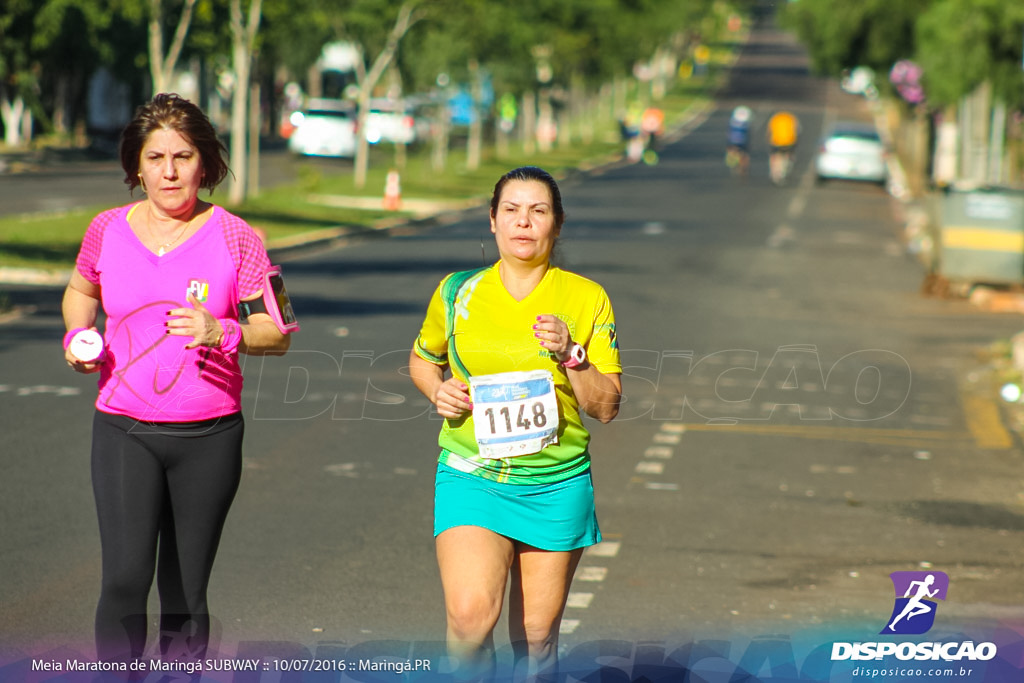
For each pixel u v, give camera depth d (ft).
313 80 619.26
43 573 50.42
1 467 67.00
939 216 156.66
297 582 50.72
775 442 79.92
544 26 420.36
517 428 33.06
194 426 34.45
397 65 368.89
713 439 80.23
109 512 34.40
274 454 72.43
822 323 133.39
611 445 78.02
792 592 51.19
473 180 366.43
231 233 34.65
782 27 422.41
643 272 174.81
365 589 50.06
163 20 236.02
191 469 34.73
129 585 34.35
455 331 33.71
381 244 212.64
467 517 33.40
